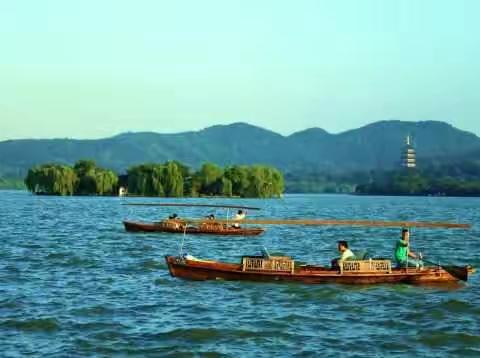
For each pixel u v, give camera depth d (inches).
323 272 2118.6
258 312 1749.5
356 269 2118.6
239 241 3831.2
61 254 2952.8
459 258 3051.2
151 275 2333.9
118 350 1400.1
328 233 4630.9
